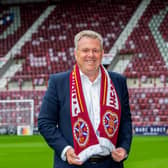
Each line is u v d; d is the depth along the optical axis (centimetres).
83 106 276
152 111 2145
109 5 2922
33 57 2586
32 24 2908
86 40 278
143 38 2570
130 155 1118
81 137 271
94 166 279
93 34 281
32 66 2514
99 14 2870
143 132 1962
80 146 271
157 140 1617
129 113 303
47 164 957
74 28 2805
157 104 2156
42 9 3030
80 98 278
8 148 1328
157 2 2841
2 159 1055
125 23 2736
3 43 2766
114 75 300
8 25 2936
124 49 2489
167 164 958
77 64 292
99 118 277
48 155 1128
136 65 2378
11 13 3033
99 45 281
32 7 3066
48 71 2473
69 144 277
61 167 283
